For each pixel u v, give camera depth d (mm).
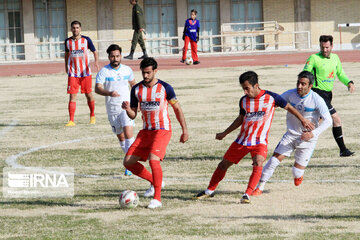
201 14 112625
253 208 19859
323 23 113375
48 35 111562
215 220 18484
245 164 27312
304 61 82000
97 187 23625
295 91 22516
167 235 16984
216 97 50969
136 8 87938
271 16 112938
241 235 16844
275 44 112562
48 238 17000
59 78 71438
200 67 78500
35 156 30141
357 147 30203
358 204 19984
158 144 20469
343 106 43875
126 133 26234
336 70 28234
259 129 20672
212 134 35094
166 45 107188
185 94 53344
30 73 79250
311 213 19047
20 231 17797
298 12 112625
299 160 22156
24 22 110438
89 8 111375
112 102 26750
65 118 43312
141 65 20359
